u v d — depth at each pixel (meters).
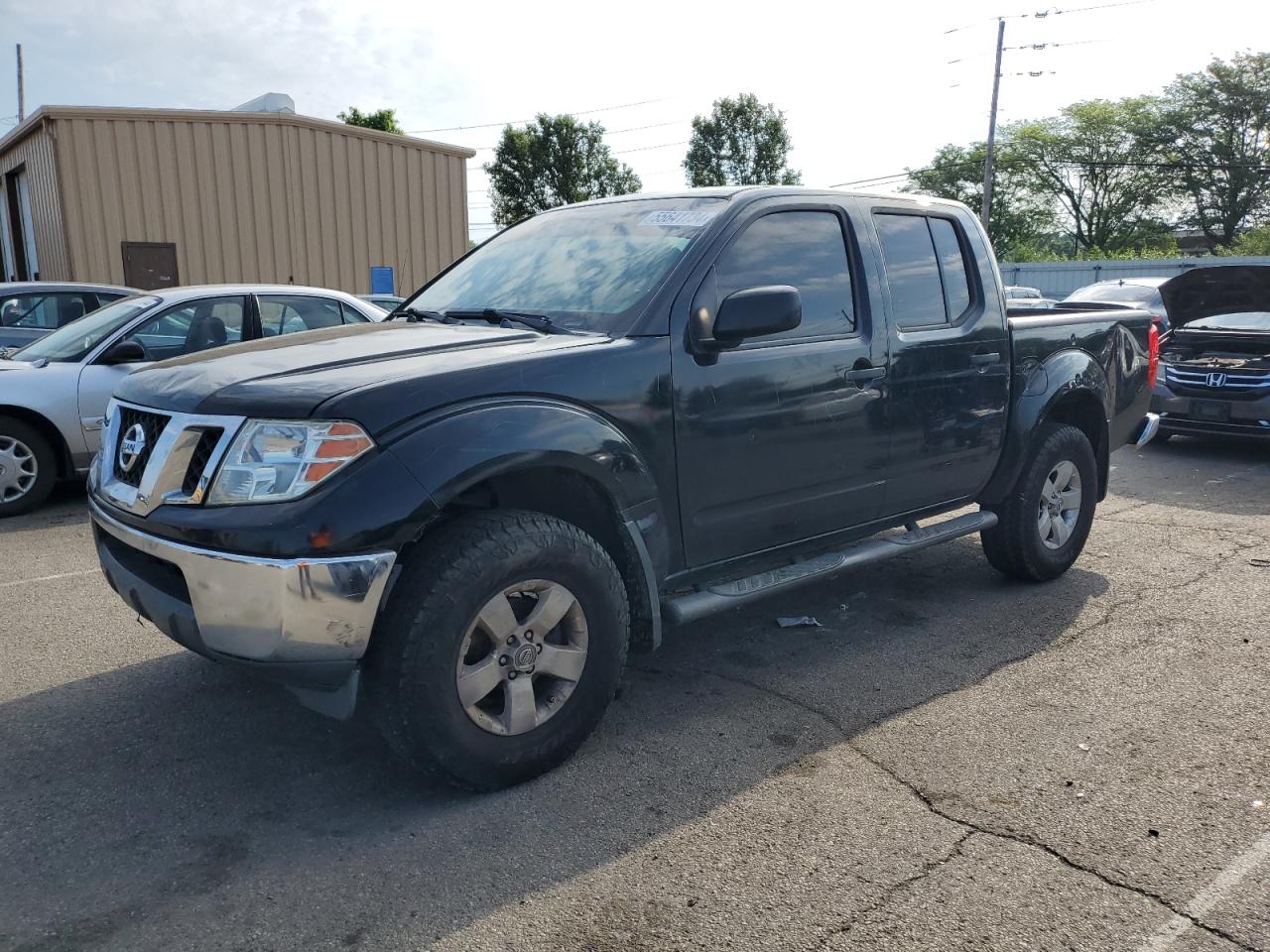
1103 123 59.16
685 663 4.17
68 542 6.22
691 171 51.06
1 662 4.15
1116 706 3.71
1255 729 3.50
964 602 4.96
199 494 2.76
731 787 3.11
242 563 2.63
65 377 7.02
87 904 2.52
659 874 2.65
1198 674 4.00
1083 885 2.58
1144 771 3.20
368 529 2.66
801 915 2.47
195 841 2.82
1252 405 9.11
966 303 4.58
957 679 3.98
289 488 2.68
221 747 3.39
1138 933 2.39
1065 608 4.86
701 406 3.46
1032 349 4.91
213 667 4.09
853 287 4.07
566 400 3.11
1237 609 4.82
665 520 3.42
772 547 3.88
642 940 2.38
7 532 6.51
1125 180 60.56
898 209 4.37
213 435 2.82
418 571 2.82
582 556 3.10
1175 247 58.12
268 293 7.88
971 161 61.94
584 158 47.69
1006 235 61.81
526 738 3.07
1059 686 3.90
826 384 3.85
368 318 8.28
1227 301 9.79
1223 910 2.47
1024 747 3.38
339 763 3.29
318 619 2.65
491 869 2.68
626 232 3.91
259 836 2.85
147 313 7.38
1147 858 2.70
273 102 17.39
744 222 3.73
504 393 2.99
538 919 2.46
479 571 2.85
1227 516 6.93
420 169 19.08
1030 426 4.81
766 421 3.66
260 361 3.15
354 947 2.36
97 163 15.57
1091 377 5.19
